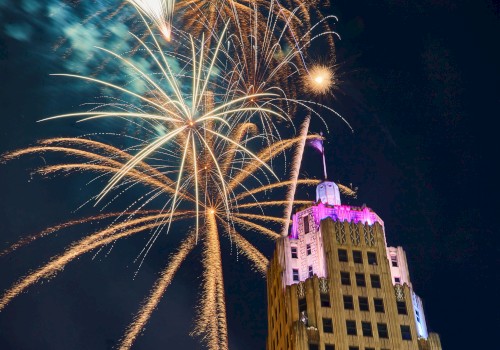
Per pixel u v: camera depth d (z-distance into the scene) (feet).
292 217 353.10
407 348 291.38
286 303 310.65
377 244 323.57
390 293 307.37
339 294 303.48
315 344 287.07
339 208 339.77
